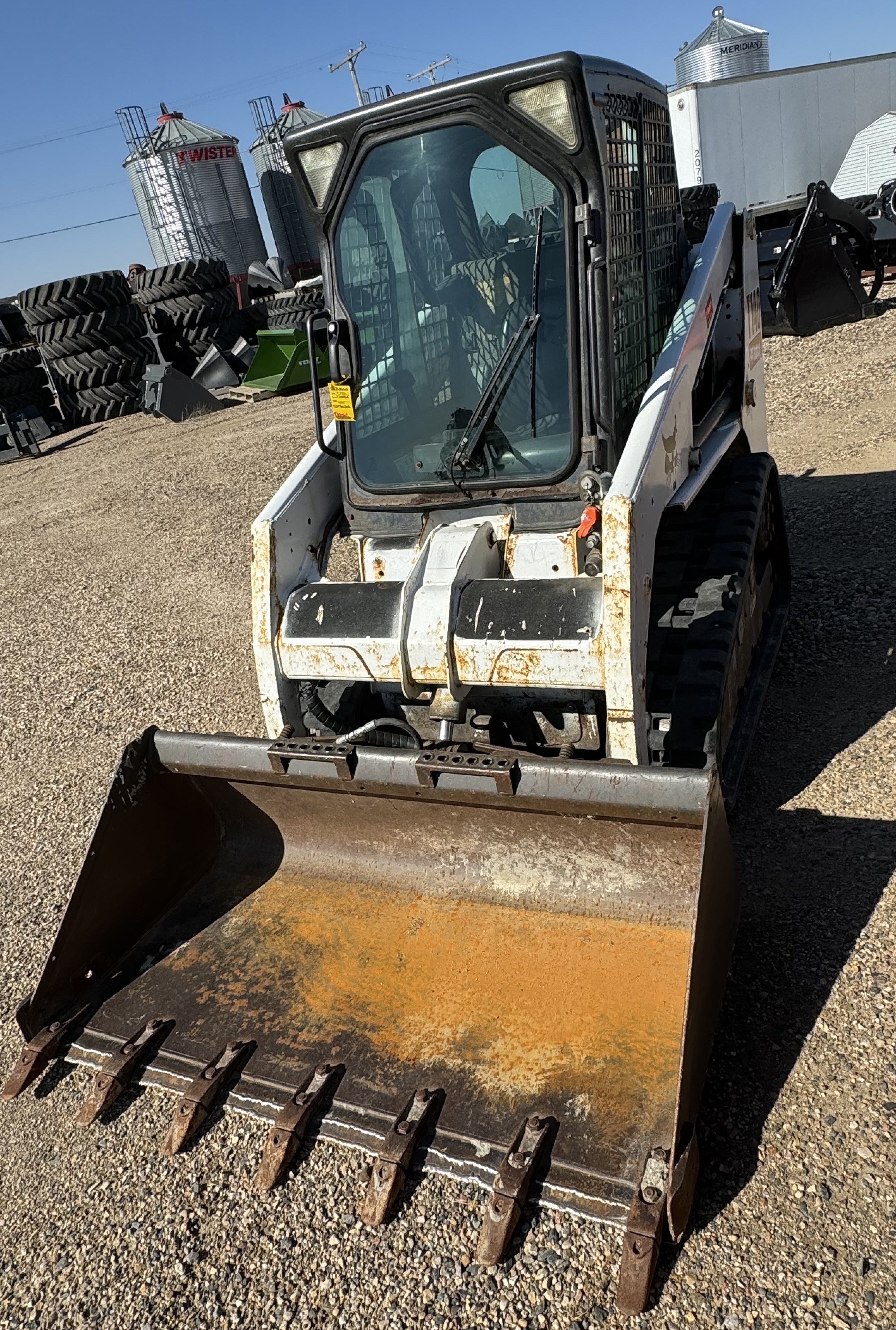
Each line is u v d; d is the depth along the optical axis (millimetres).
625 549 2875
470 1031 2746
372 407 3561
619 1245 2303
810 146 16250
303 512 3650
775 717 4234
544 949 2895
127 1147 2865
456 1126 2529
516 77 2918
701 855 2344
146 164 24750
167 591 8117
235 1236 2541
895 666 4387
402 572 3535
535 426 3264
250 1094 2795
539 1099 2520
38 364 17750
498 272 3250
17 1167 2896
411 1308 2285
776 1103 2543
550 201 3115
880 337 10422
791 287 10219
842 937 2990
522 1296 2252
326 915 3256
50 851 4652
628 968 2760
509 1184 2336
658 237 3836
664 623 3518
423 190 3262
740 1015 2812
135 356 17359
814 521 6227
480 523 3381
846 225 10352
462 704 3252
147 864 3373
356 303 3512
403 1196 2523
